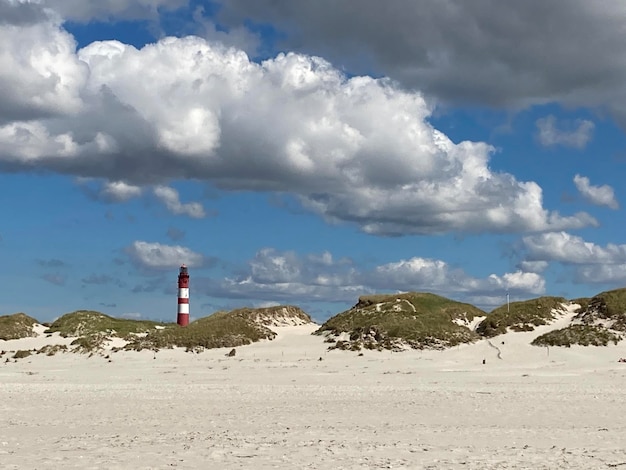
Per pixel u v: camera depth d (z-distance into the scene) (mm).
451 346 79875
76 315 109875
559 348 74938
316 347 86125
